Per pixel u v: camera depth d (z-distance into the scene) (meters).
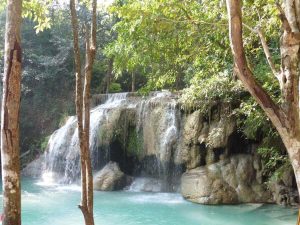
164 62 8.92
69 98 22.61
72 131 18.14
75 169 17.23
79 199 13.52
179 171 15.12
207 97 13.18
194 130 14.34
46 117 22.27
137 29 7.68
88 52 5.57
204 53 8.90
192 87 13.22
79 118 5.46
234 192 12.88
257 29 5.10
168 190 15.23
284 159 11.62
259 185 13.25
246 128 12.93
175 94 16.42
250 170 13.45
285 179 12.52
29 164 19.80
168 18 7.60
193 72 12.84
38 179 18.17
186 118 14.98
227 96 12.99
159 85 9.48
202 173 13.70
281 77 4.20
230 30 4.12
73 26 5.51
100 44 21.98
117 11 7.39
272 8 6.91
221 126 13.74
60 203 12.80
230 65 10.59
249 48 9.17
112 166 16.53
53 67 22.34
